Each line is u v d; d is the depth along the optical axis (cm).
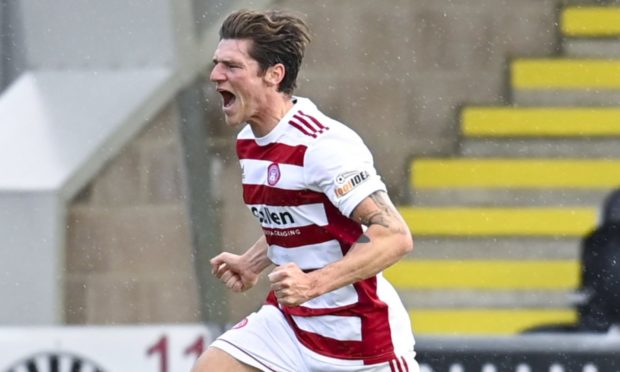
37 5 2433
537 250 2470
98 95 2405
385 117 2516
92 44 2430
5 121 2378
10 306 2305
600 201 2503
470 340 2042
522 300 2438
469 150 2520
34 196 2322
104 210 2350
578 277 2439
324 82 2509
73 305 2322
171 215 2369
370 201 1198
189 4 2422
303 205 1239
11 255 2311
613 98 2559
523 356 2039
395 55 2520
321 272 1170
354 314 1280
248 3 2458
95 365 2023
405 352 1305
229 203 2388
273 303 1358
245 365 1330
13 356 2017
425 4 2525
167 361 2025
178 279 2355
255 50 1230
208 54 2422
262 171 1253
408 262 2466
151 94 2403
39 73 2431
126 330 2027
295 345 1323
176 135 2392
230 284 1401
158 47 2422
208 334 2031
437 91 2528
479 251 2469
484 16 2545
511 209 2495
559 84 2552
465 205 2495
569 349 2038
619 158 2533
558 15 2569
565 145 2531
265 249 1383
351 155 1209
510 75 2548
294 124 1235
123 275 2344
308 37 1258
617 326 2216
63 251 2328
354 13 2512
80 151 2367
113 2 2427
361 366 1296
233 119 1247
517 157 2527
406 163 2517
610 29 2580
